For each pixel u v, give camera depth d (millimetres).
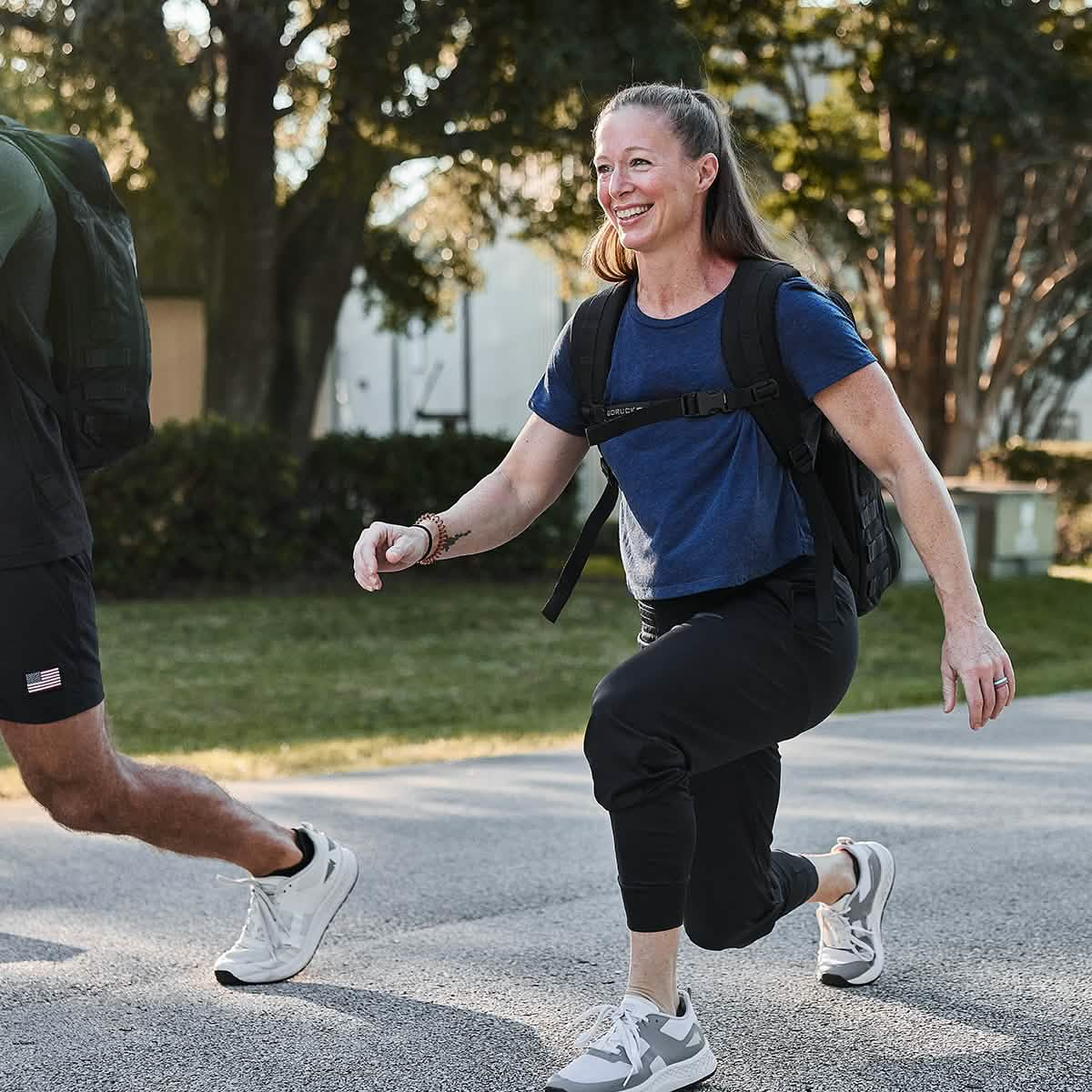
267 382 18547
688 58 15328
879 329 27078
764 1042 3701
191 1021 3852
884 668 13469
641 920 3189
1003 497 20250
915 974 4254
